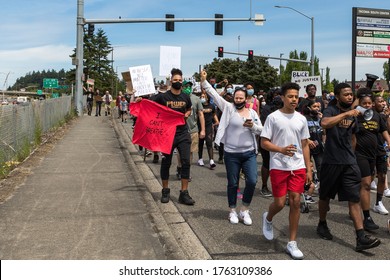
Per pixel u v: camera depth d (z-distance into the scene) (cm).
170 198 709
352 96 510
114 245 480
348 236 543
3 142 870
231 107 582
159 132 665
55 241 486
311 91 746
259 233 543
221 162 1088
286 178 472
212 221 589
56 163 961
